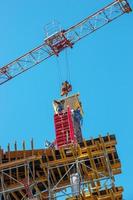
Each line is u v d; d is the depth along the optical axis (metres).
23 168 64.00
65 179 64.75
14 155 64.25
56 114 80.88
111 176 62.16
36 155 63.81
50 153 64.06
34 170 63.66
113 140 64.06
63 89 103.31
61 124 79.00
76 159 63.34
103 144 63.84
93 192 61.84
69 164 63.59
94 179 63.78
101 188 62.00
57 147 74.94
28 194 61.62
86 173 64.25
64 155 63.84
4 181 64.06
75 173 63.75
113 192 61.53
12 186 63.19
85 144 64.19
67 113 80.62
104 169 63.91
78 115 82.25
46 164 63.41
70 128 77.94
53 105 87.62
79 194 60.75
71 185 61.31
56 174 64.62
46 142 76.62
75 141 76.12
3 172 63.00
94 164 63.47
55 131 78.06
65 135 77.06
